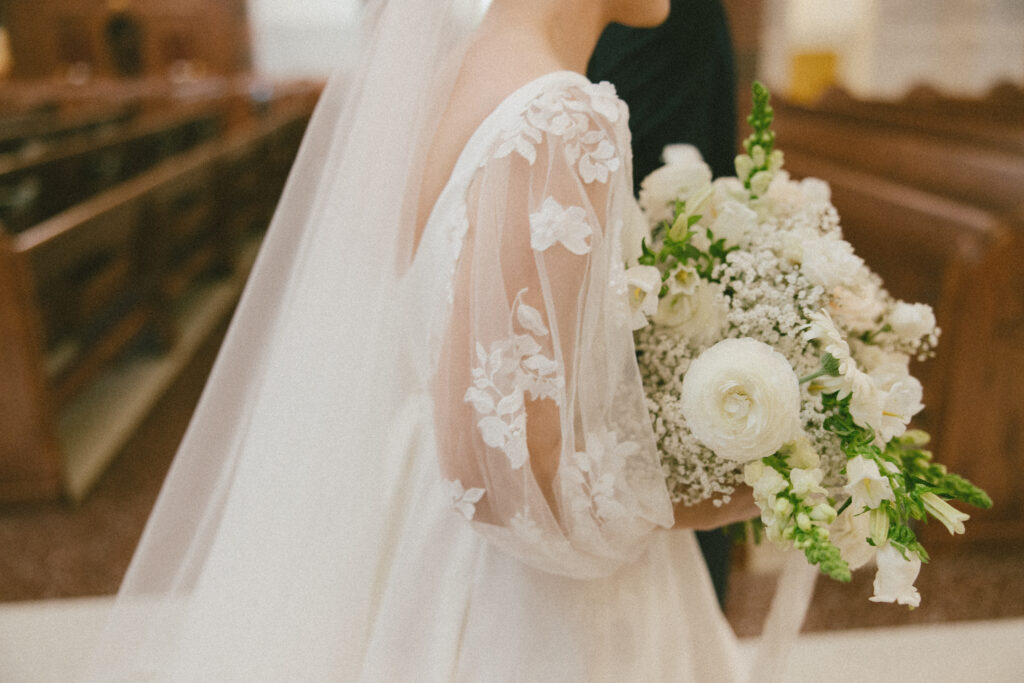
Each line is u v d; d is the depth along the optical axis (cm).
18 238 312
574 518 81
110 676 110
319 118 103
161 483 324
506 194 77
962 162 405
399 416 101
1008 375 272
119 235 380
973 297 270
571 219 75
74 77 1181
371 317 95
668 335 90
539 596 94
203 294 551
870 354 99
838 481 90
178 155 638
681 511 94
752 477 83
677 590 113
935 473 94
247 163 638
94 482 325
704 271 93
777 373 79
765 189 101
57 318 336
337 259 94
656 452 83
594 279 78
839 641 235
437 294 85
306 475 96
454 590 97
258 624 98
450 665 95
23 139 547
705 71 155
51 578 262
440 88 89
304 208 107
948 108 533
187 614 105
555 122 77
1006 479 281
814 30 807
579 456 80
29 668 217
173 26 1171
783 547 82
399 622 98
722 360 80
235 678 98
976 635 238
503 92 81
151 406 391
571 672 93
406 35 90
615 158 79
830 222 103
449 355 82
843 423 87
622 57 150
